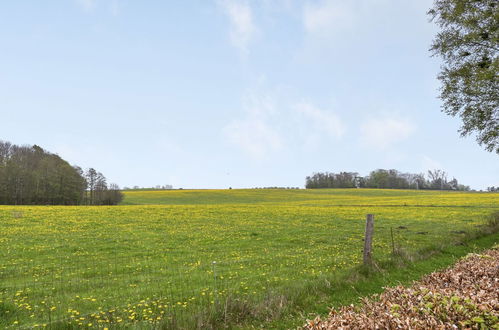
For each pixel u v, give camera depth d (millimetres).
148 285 12312
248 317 7754
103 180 96188
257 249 20609
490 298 5723
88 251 20484
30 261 17578
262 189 147875
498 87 17891
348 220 35656
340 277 10602
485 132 19750
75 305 9938
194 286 11961
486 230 19453
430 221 32844
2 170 76250
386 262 12133
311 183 169500
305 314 7992
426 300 5664
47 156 97375
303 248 20500
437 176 162000
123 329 7711
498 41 16875
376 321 5070
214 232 28031
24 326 8039
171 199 105000
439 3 19797
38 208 48750
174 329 7125
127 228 30453
